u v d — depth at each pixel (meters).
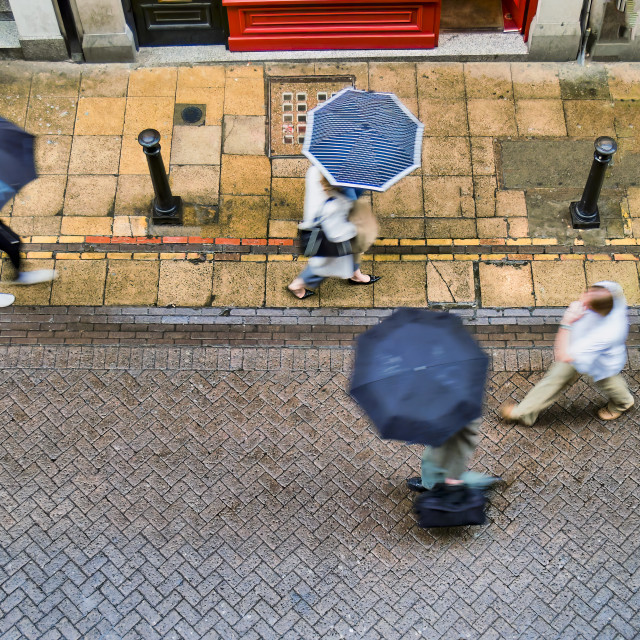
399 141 6.46
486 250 7.83
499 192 8.14
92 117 8.51
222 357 7.21
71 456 6.76
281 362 7.21
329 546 6.40
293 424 6.93
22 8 8.20
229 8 8.51
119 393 7.05
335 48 8.90
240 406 7.01
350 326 7.45
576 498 6.59
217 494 6.61
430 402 5.07
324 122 6.52
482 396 5.18
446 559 6.34
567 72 8.84
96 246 7.82
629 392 6.61
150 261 7.74
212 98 8.66
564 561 6.33
